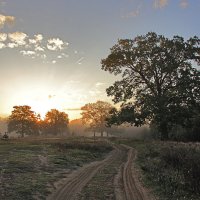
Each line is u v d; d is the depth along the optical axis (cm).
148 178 1942
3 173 2005
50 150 3647
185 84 5447
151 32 5728
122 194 1589
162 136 5556
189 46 5594
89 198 1514
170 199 1467
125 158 3456
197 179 1628
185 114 5350
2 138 6359
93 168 2555
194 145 2641
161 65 5431
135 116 5534
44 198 1524
